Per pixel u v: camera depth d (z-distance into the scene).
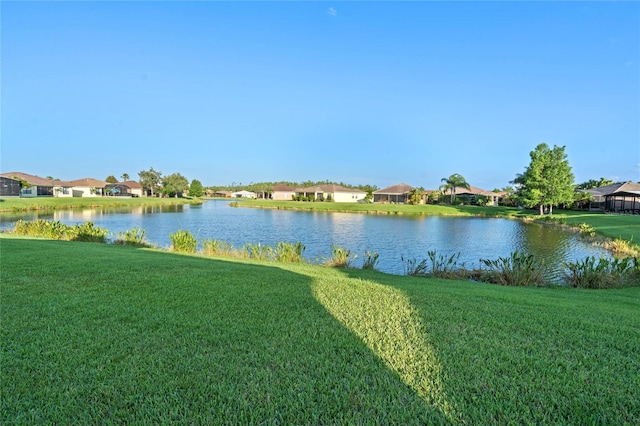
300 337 3.50
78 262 7.20
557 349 3.36
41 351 3.07
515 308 4.85
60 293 4.89
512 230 26.41
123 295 4.86
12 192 51.50
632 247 16.20
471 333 3.72
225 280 6.04
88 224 15.02
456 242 19.89
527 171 40.38
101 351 3.10
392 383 2.67
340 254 11.70
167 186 85.50
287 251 12.18
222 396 2.45
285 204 59.62
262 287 5.62
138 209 46.88
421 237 21.78
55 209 42.47
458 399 2.47
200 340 3.37
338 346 3.30
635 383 2.74
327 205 57.50
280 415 2.25
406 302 4.93
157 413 2.27
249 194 106.44
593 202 46.88
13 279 5.62
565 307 5.13
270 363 2.95
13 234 15.13
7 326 3.63
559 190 37.50
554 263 14.05
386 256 15.34
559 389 2.62
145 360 2.94
